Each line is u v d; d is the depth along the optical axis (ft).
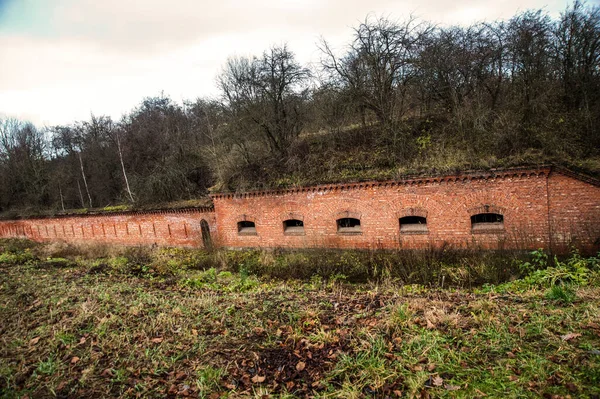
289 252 44.91
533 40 43.98
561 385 11.83
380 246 39.40
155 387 14.57
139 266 41.73
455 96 43.11
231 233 50.29
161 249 57.26
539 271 25.80
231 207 49.78
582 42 44.19
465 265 32.50
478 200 34.17
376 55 46.34
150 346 18.10
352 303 23.49
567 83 44.88
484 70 45.52
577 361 12.87
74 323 21.11
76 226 73.51
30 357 17.52
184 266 44.52
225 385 14.42
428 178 35.91
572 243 30.63
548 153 32.65
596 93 42.75
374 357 15.02
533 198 31.91
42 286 31.35
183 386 14.44
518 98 43.47
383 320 18.57
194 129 90.07
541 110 40.47
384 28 46.24
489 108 41.47
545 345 14.37
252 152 53.98
